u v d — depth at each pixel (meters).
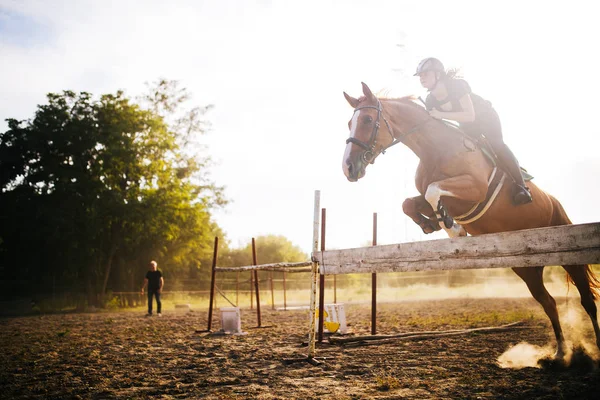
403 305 18.83
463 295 26.52
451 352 6.20
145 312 21.73
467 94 4.45
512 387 4.00
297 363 5.76
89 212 27.05
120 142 28.02
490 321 10.30
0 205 27.84
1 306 25.61
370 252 4.69
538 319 10.14
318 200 6.11
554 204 5.20
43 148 28.09
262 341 8.18
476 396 3.78
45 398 4.39
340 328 8.95
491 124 4.53
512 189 4.52
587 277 5.10
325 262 5.62
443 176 4.40
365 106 4.54
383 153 4.60
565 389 3.81
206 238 33.88
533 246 3.17
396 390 4.16
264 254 58.38
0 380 5.30
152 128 29.95
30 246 28.50
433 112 4.43
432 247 3.90
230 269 9.58
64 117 28.53
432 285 33.97
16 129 28.41
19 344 8.80
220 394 4.27
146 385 4.84
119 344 8.41
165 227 29.59
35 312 24.05
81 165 28.19
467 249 3.59
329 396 4.02
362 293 30.83
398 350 6.55
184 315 16.73
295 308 18.00
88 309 25.42
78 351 7.58
